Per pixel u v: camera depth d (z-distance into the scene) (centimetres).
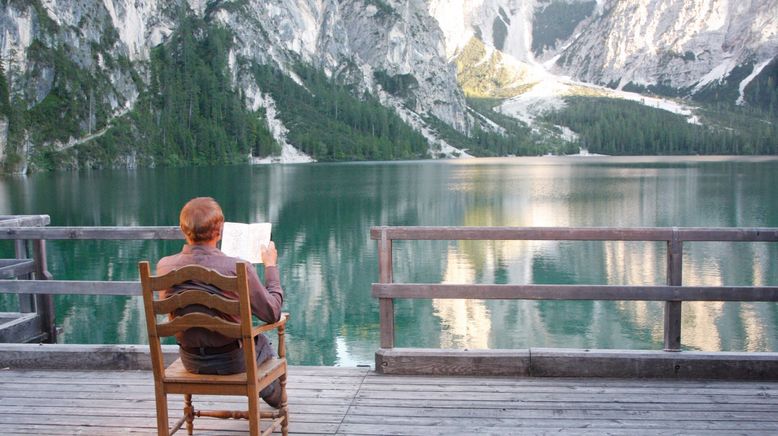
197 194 6059
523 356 550
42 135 14138
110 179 9375
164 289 379
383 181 8525
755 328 1518
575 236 547
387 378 550
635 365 544
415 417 469
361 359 1324
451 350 560
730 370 539
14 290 617
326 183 7994
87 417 475
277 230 3456
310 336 1493
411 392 517
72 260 2381
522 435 437
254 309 383
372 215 4291
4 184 8319
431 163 18762
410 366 558
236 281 361
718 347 1389
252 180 8769
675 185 7362
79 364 584
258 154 19025
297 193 6228
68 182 8619
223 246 432
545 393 512
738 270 2205
